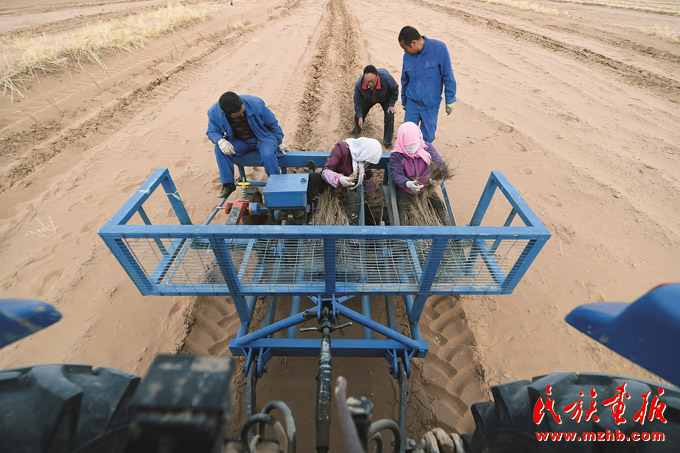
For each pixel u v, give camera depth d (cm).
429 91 454
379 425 139
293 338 270
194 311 330
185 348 304
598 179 518
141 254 371
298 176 316
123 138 615
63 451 111
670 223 441
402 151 346
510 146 602
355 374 287
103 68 852
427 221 322
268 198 298
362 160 338
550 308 341
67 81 777
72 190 493
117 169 538
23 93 708
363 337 306
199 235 206
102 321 322
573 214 456
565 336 317
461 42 1165
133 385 145
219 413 69
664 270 380
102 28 1070
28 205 466
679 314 80
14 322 107
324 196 338
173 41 1101
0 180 503
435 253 220
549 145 604
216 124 367
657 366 84
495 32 1291
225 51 1074
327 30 1312
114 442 127
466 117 696
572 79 888
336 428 256
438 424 258
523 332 320
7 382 120
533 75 911
